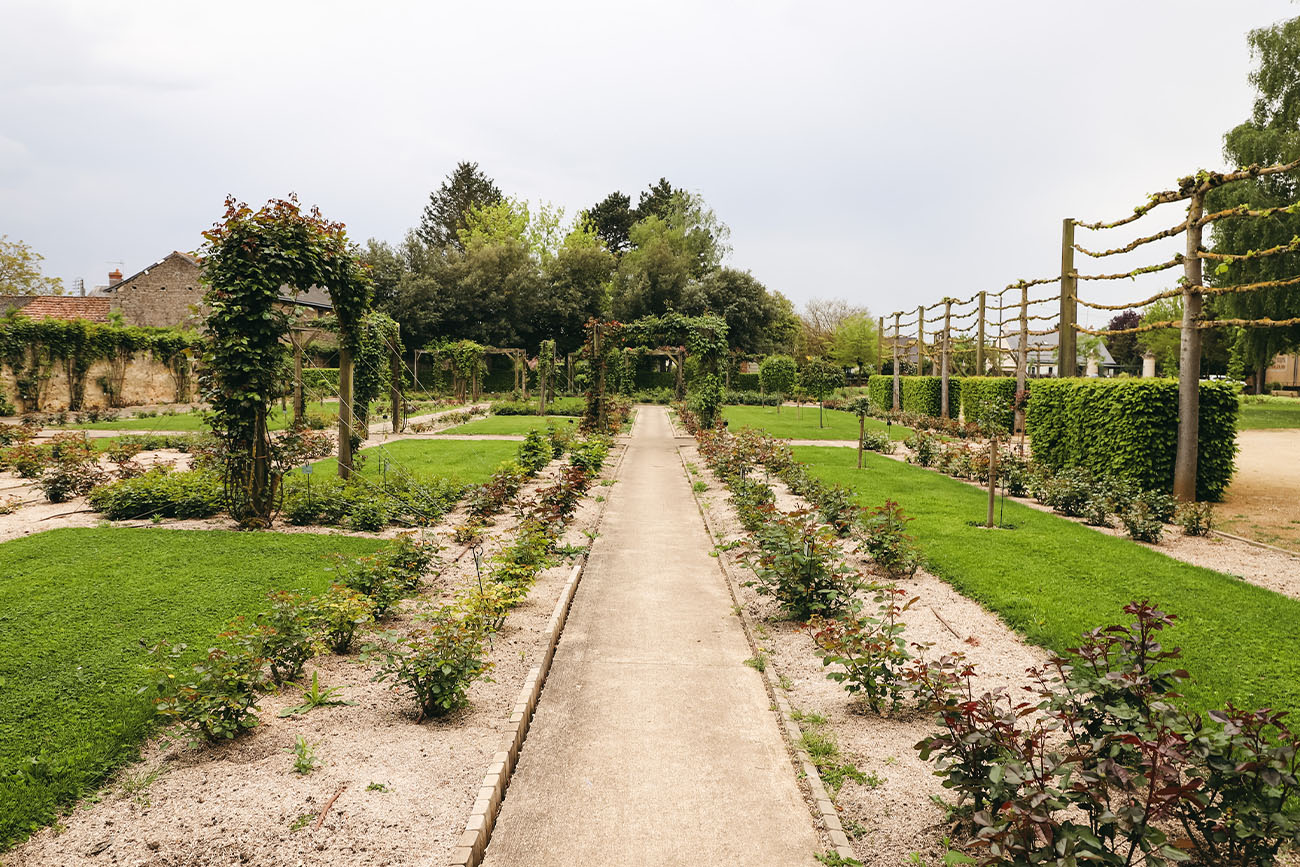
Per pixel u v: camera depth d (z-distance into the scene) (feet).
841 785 11.35
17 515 30.25
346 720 13.33
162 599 18.83
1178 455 34.65
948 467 44.29
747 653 17.15
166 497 29.96
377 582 18.33
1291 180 68.59
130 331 86.38
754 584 21.13
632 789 11.51
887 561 22.59
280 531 27.43
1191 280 34.19
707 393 66.90
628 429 76.64
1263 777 8.29
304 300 129.49
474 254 148.15
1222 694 14.05
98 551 23.65
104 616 17.54
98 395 82.89
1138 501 29.40
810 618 17.74
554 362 109.81
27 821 9.95
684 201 176.35
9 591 19.34
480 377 134.41
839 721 13.55
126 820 10.12
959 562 23.49
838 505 27.58
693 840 10.22
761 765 12.25
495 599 16.58
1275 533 29.04
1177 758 8.32
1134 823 7.98
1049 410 44.29
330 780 11.19
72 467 34.27
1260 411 97.96
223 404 28.43
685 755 12.58
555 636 17.76
